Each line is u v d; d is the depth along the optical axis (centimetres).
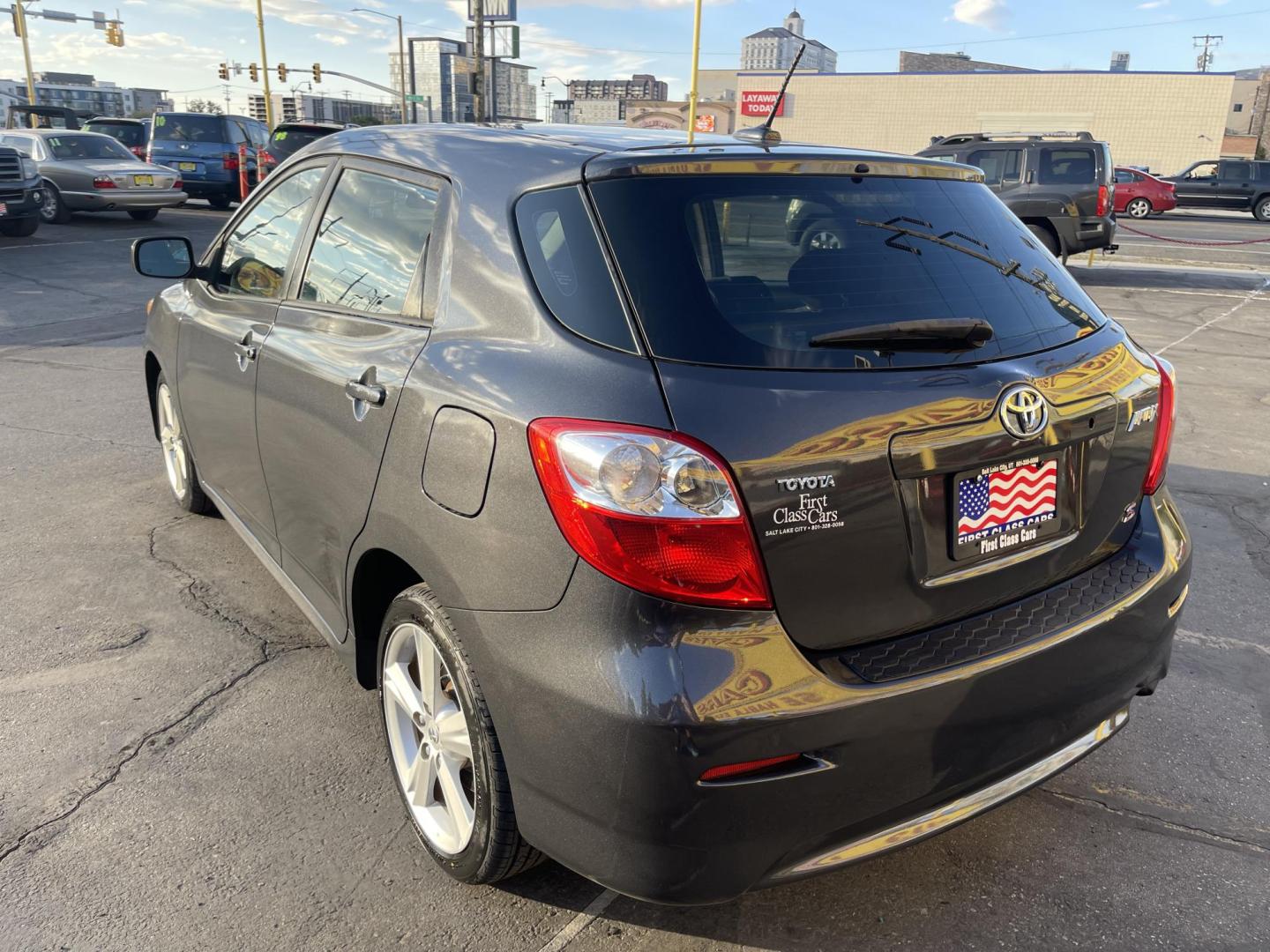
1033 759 211
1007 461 204
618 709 173
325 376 255
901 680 186
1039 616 211
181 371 389
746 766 176
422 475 211
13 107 2831
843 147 240
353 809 264
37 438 581
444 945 219
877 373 191
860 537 186
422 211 246
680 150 220
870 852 195
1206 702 328
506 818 205
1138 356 242
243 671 331
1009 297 225
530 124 281
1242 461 592
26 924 222
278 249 317
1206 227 2703
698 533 174
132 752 286
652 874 183
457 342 215
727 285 194
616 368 185
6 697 312
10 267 1288
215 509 462
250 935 220
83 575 400
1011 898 238
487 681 197
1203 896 240
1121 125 5078
